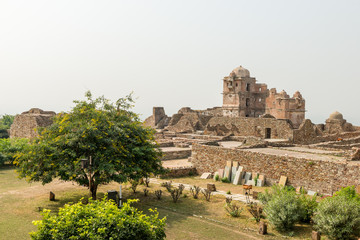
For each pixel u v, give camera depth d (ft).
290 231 53.21
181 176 95.30
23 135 156.87
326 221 49.85
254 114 217.77
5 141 117.60
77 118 69.15
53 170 64.08
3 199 69.21
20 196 71.72
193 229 54.19
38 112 168.66
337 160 74.69
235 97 206.90
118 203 62.28
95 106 72.95
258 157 82.94
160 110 228.43
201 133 176.45
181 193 72.33
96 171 63.41
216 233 52.60
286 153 89.04
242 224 56.29
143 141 70.85
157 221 37.63
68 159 64.34
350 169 66.69
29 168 65.31
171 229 54.08
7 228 52.80
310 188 72.84
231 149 89.25
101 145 65.82
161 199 71.10
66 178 63.93
